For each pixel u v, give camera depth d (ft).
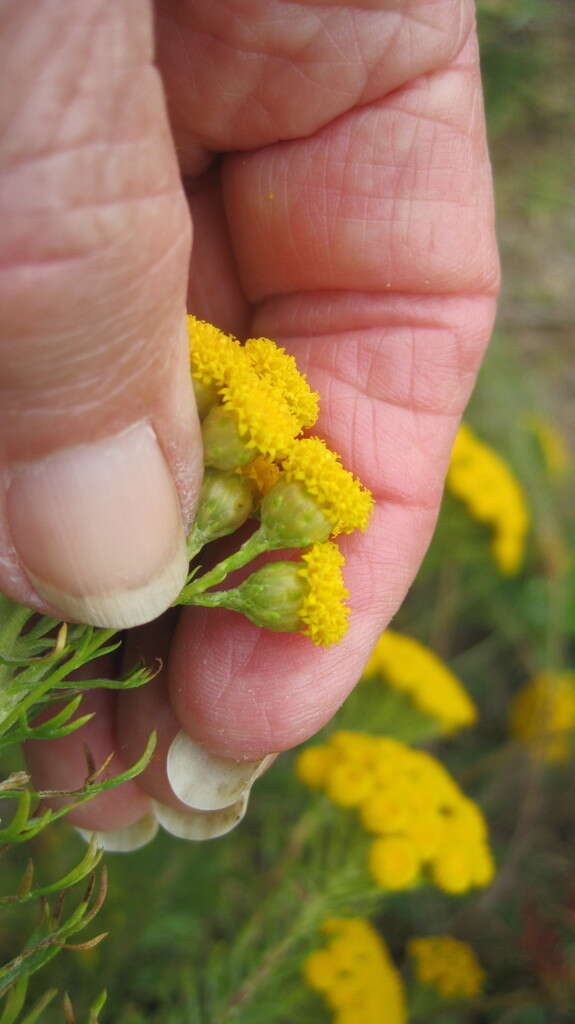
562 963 0.74
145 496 0.35
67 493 0.35
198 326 0.38
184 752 0.45
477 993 0.71
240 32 0.45
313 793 0.62
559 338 1.31
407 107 0.47
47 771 0.49
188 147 0.49
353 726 0.66
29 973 0.36
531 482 1.02
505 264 1.33
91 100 0.29
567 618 0.99
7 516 0.35
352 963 0.62
